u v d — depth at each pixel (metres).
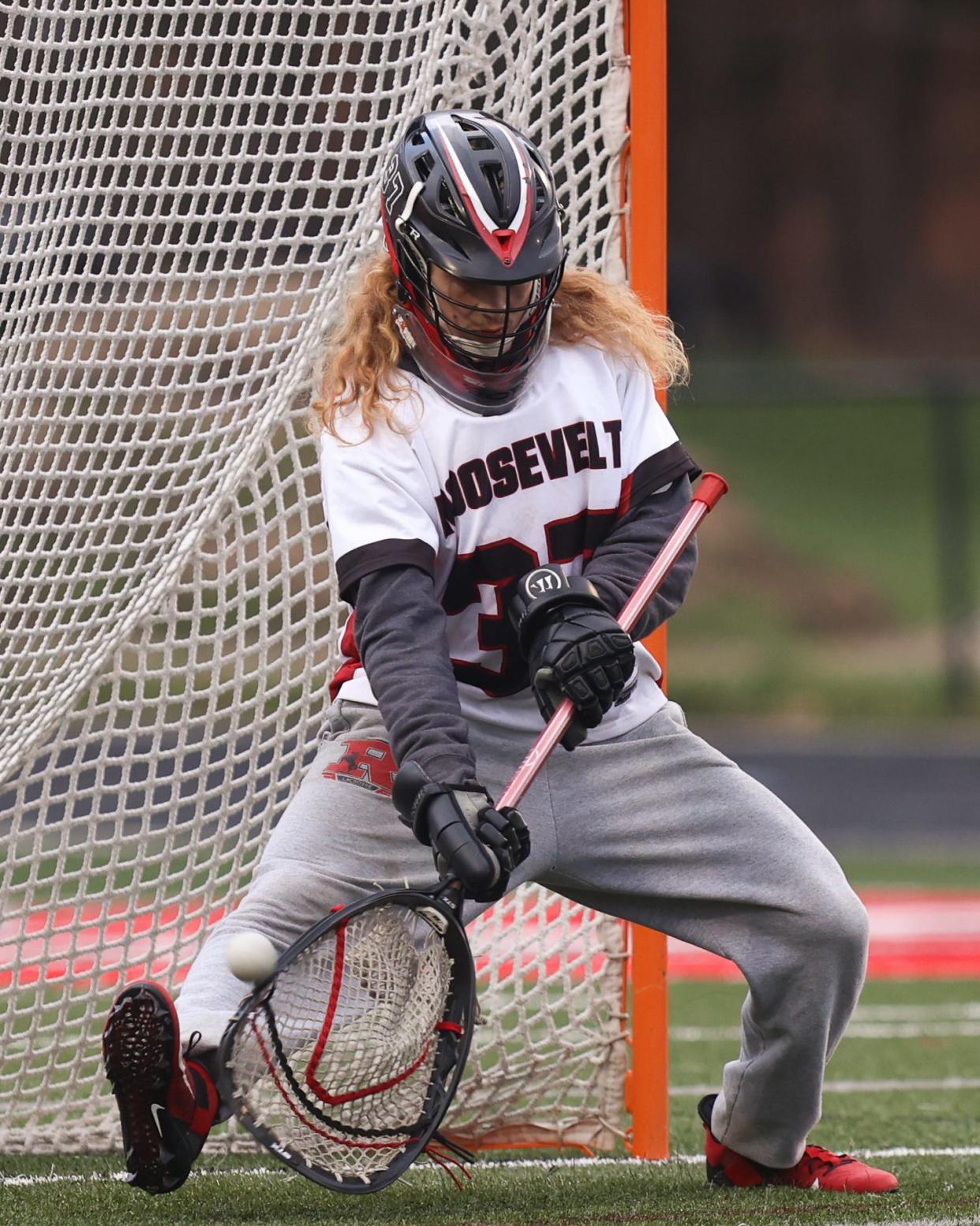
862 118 105.62
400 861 10.72
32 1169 12.79
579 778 10.96
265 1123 9.54
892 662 57.66
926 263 105.12
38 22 13.28
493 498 10.54
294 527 13.36
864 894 30.47
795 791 41.50
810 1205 11.02
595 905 11.45
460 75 13.28
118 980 13.41
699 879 10.87
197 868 13.31
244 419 13.20
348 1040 9.62
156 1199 11.50
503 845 9.48
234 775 13.34
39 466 13.30
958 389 55.88
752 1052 11.28
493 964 13.48
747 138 106.19
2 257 13.32
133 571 13.20
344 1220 10.62
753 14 106.12
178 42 13.23
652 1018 13.18
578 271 11.36
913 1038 19.84
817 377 64.25
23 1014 13.25
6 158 13.29
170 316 13.25
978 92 105.50
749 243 106.12
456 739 9.66
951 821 38.22
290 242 13.20
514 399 10.63
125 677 13.16
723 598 63.28
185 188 13.22
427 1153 10.12
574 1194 11.63
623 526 10.97
